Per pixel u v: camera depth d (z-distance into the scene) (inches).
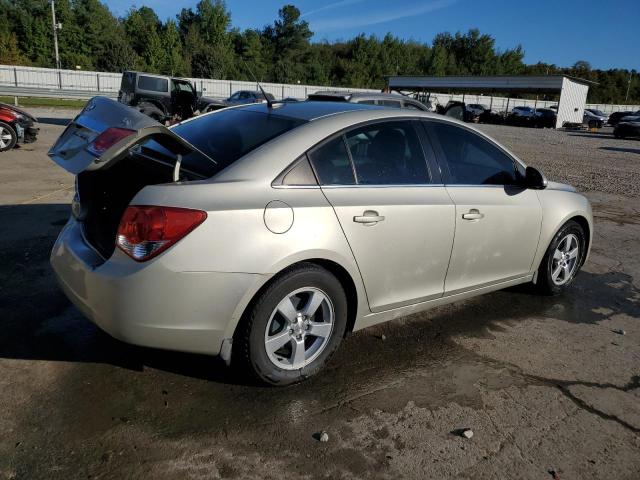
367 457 99.3
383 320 134.3
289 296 113.1
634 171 549.3
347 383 123.0
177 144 106.6
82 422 102.7
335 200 117.6
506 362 138.3
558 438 108.9
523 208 159.0
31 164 384.8
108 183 120.2
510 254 159.8
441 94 2198.6
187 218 100.5
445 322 159.9
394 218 125.7
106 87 1504.7
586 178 482.0
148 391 113.9
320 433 104.7
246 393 115.6
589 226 187.5
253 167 112.2
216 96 1710.1
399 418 111.5
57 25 1843.0
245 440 101.1
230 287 104.0
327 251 114.2
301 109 136.5
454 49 3865.7
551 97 3193.9
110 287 102.0
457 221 139.9
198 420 105.8
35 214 244.1
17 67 1398.9
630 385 131.4
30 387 112.6
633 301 188.1
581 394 125.8
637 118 1098.7
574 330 160.9
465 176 148.3
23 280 167.2
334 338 123.0
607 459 103.6
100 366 121.9
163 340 104.3
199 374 121.4
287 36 2866.6
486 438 107.2
